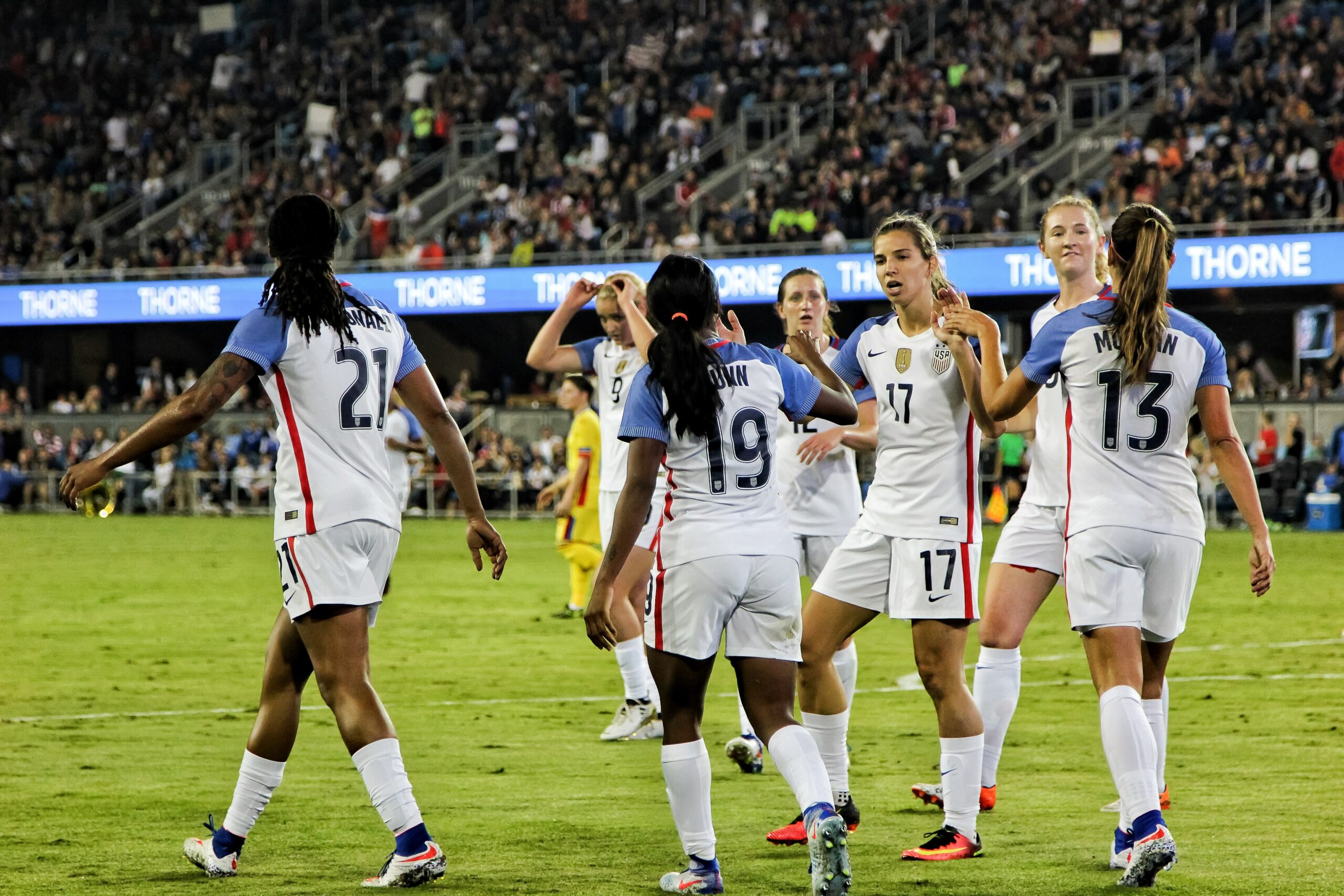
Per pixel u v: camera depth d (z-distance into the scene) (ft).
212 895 51.31
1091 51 364.17
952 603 59.77
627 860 56.85
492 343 370.12
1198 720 89.61
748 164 370.12
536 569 204.23
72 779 73.67
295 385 53.47
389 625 144.56
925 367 61.67
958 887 52.16
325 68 460.14
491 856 57.41
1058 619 150.51
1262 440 282.77
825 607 62.85
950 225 317.22
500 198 378.32
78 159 443.73
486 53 441.27
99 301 354.74
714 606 51.80
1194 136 332.39
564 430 336.70
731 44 415.85
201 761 78.89
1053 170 350.02
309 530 52.65
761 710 52.54
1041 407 65.26
